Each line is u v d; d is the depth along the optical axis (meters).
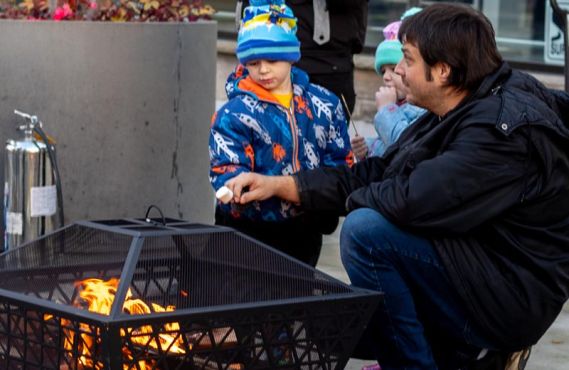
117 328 3.40
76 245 3.93
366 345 4.38
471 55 4.24
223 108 4.80
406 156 4.38
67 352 3.57
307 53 6.17
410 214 4.11
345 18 6.22
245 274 3.81
